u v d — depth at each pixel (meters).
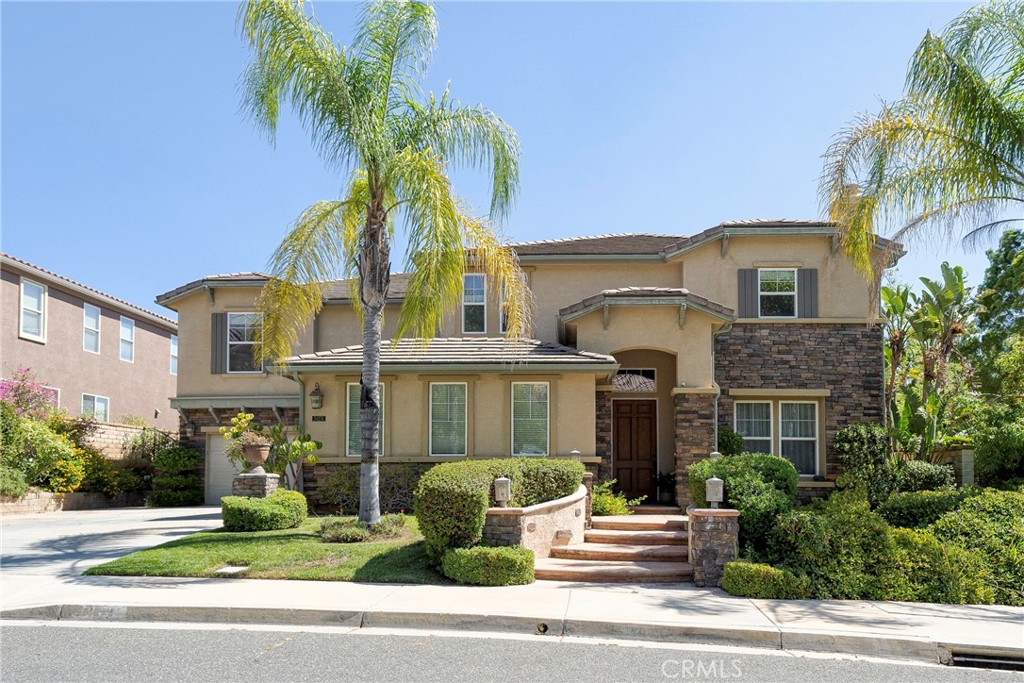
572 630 8.47
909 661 7.69
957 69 13.54
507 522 11.17
